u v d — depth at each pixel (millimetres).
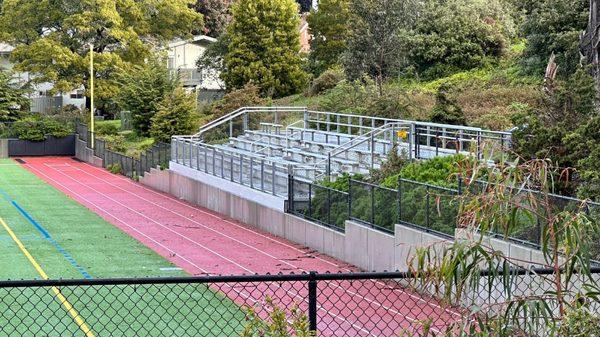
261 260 32250
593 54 30469
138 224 40969
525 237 21969
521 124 28438
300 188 36031
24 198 50250
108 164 66062
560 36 54062
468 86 58719
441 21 65312
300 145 48375
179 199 49844
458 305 11195
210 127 53188
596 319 9141
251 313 9328
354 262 31016
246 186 40906
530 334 9086
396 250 28219
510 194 9680
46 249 34281
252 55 75750
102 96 81125
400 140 42000
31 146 75125
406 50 65188
